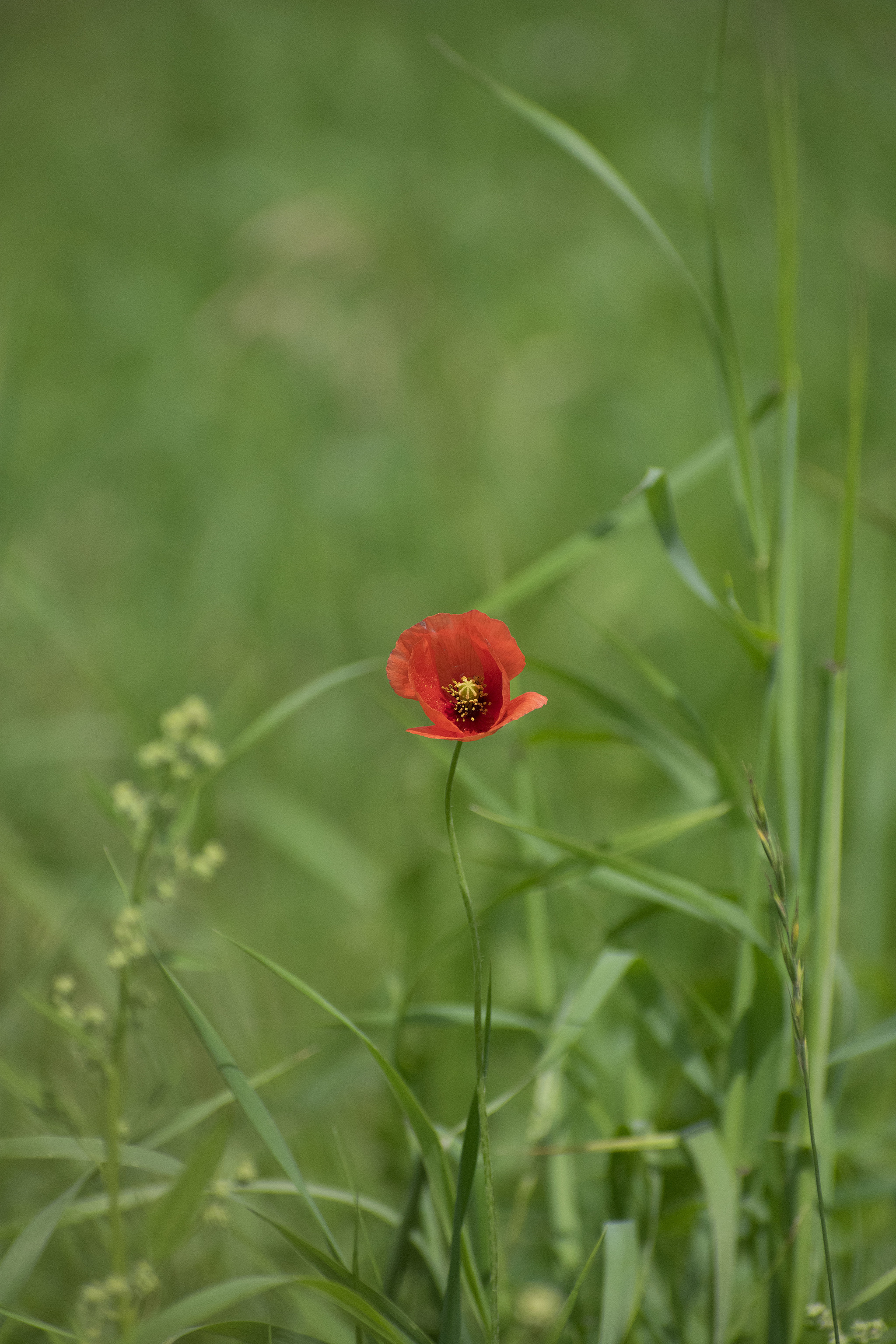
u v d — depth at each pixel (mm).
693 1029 1586
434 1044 1648
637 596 2691
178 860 1466
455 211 3711
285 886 2014
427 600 2777
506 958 1748
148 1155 1432
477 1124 1406
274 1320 1513
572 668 2518
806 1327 1466
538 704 1362
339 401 3156
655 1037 1513
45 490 3119
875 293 3592
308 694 1542
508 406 3139
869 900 1688
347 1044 1620
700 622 2629
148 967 1592
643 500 1562
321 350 2982
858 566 2348
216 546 2865
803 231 3842
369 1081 1604
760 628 1493
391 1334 1398
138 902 1463
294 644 2650
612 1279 1427
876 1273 1531
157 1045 1591
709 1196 1453
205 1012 1626
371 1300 1423
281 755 2311
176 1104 1581
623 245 3797
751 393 3338
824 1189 1478
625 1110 1557
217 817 1999
